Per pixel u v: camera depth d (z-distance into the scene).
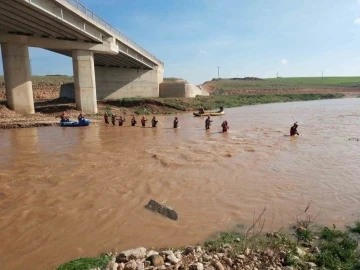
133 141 21.36
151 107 50.62
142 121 30.27
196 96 65.69
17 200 9.67
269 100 72.12
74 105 42.97
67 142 21.20
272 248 6.20
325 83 134.12
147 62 58.69
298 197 9.79
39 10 26.88
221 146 18.84
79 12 32.81
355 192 10.22
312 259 5.95
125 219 8.17
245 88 98.75
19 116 33.59
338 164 14.03
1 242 7.02
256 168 13.41
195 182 11.40
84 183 11.42
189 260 5.66
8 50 34.22
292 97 79.38
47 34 35.94
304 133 24.09
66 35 36.66
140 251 6.00
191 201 9.46
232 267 5.43
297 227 7.54
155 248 6.63
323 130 25.62
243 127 28.75
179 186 10.95
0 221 8.13
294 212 8.59
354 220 8.02
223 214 8.45
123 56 47.91
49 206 9.14
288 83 132.62
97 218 8.26
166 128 29.11
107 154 16.88
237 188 10.70
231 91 89.31
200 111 41.69
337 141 20.22
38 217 8.36
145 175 12.41
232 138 22.16
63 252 6.53
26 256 6.39
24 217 8.37
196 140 21.44
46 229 7.64
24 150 18.34
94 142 21.09
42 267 5.98
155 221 8.04
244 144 19.50
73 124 30.41
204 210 8.74
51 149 18.62
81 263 5.68
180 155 16.20
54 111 39.50
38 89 67.50
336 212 8.56
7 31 33.53
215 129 27.80
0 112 32.88
